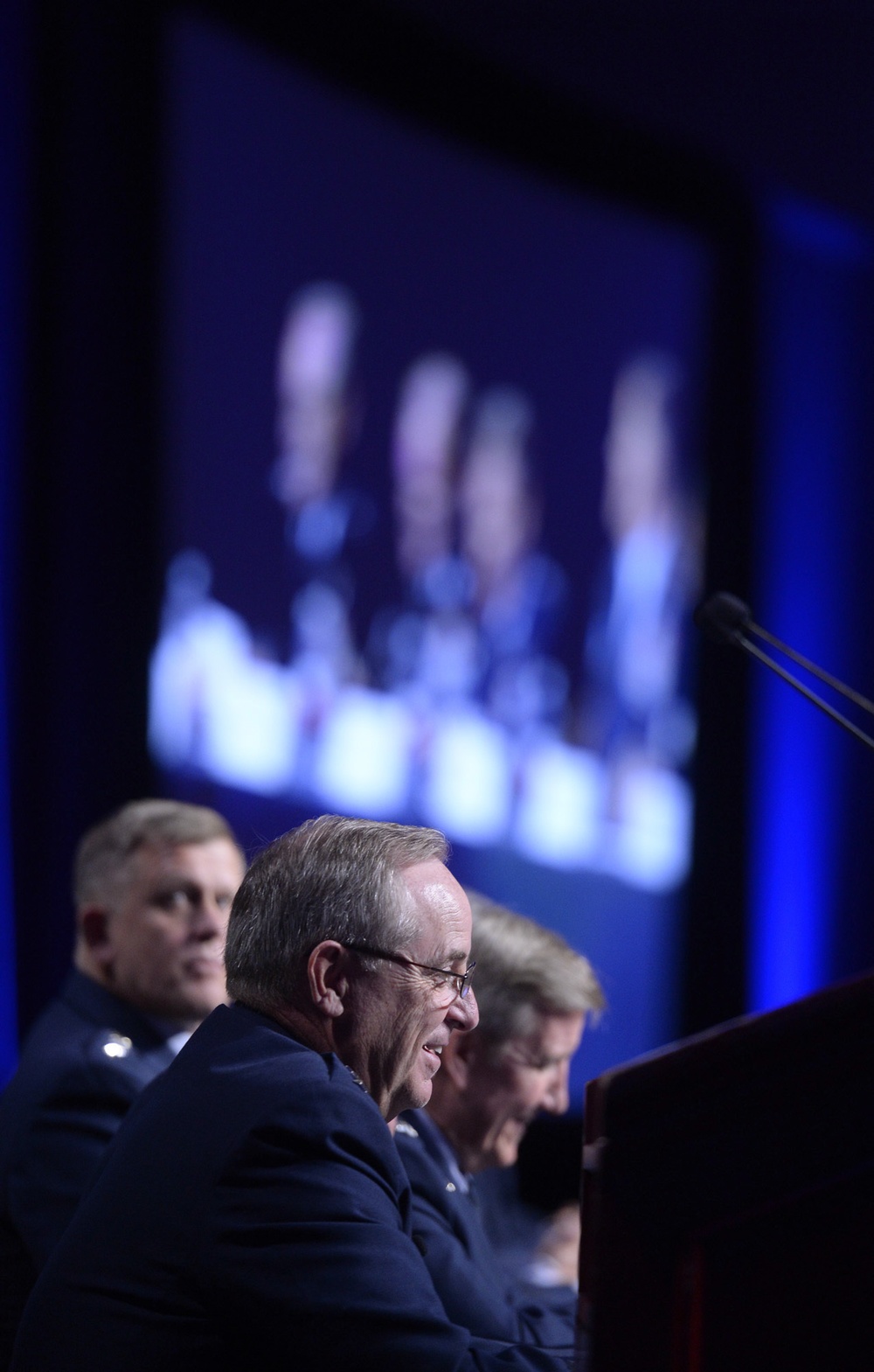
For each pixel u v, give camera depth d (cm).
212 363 1596
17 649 1464
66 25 1494
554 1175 1864
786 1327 325
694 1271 325
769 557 2205
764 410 2195
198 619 1565
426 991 493
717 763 2086
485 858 1823
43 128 1477
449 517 1811
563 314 1959
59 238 1483
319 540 1680
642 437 2038
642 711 2009
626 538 2006
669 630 2050
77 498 1505
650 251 2064
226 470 1602
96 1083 659
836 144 2041
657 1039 2000
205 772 1559
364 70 1759
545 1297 721
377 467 1747
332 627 1684
